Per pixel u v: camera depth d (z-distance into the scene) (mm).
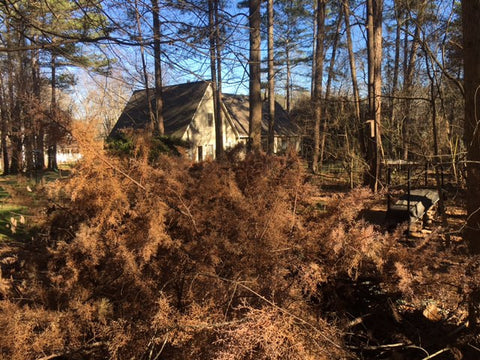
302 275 2186
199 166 3521
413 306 2445
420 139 9203
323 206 3020
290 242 2508
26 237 3830
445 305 2385
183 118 27188
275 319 1746
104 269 2453
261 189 2830
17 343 1937
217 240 2377
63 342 2107
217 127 22391
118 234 2527
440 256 2398
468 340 2176
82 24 4508
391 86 12477
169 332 1828
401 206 5621
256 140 7234
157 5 4270
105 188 2566
